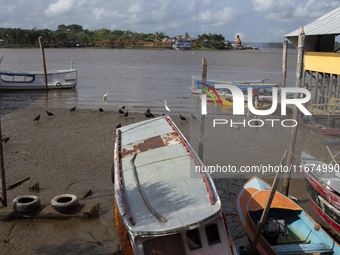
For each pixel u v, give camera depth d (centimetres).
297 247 902
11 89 3678
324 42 2350
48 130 2155
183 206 837
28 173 1467
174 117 2570
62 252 938
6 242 973
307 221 997
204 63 1369
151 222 781
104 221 1102
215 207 820
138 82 4544
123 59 9912
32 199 1134
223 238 794
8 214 1083
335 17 2133
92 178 1442
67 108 2850
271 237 973
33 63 7719
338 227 1041
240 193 1155
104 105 3009
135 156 1148
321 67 2078
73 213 1104
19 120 2398
